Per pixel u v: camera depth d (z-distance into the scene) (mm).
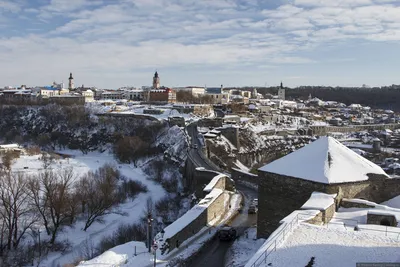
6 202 50219
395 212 26438
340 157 31406
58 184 60312
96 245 46531
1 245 46000
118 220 56906
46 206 52438
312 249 18391
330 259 17359
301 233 20469
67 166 97062
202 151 90000
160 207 60062
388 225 25609
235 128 122750
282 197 31656
